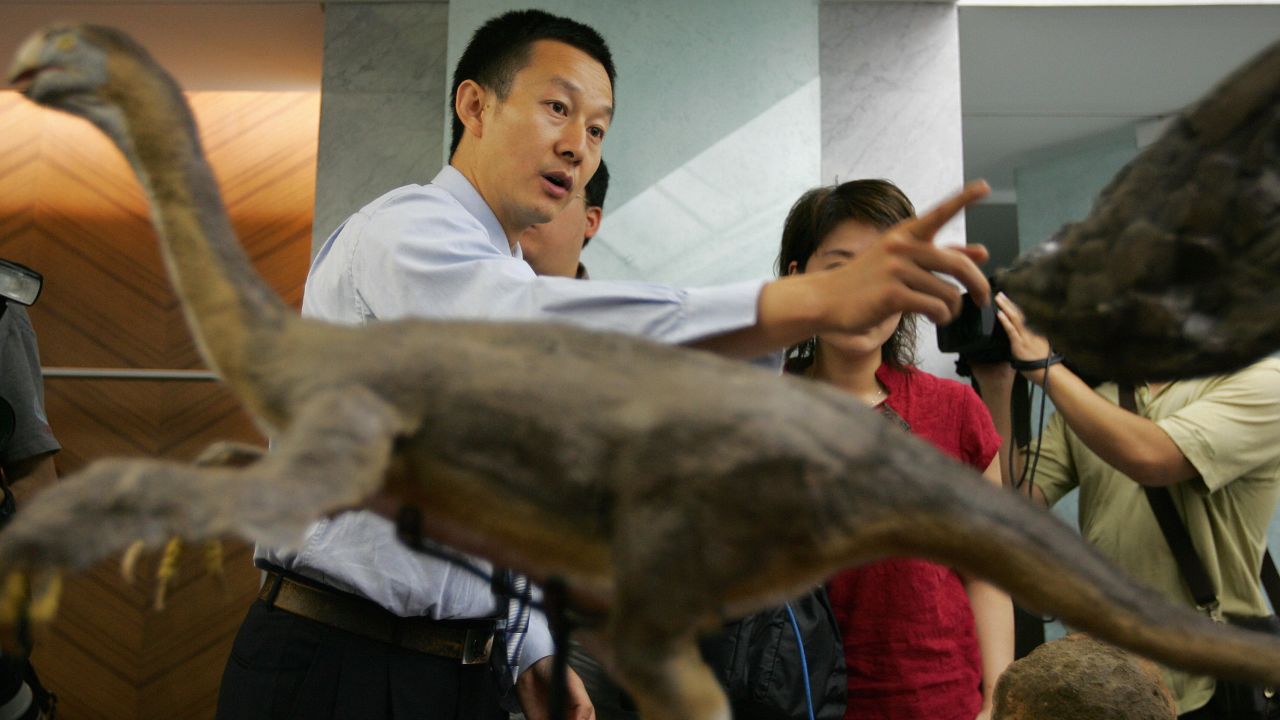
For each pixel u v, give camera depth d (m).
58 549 0.56
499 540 0.68
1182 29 3.89
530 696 1.81
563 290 1.04
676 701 0.64
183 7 3.70
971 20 3.88
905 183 3.73
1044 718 1.30
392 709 1.52
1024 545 0.66
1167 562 2.29
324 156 3.80
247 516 0.58
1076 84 4.40
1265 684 0.68
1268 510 2.31
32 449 2.37
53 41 0.72
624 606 0.64
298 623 1.54
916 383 2.19
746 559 0.63
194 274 0.71
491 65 1.65
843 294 0.91
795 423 0.64
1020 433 2.06
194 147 0.73
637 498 0.63
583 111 1.62
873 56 3.76
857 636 1.96
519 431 0.64
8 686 1.81
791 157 3.54
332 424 0.63
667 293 0.99
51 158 4.20
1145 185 0.82
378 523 1.52
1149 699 1.28
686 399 0.64
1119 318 0.82
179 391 4.16
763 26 3.60
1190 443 2.18
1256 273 0.79
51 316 4.14
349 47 3.82
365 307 1.36
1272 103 0.77
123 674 3.96
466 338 0.68
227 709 1.56
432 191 1.39
